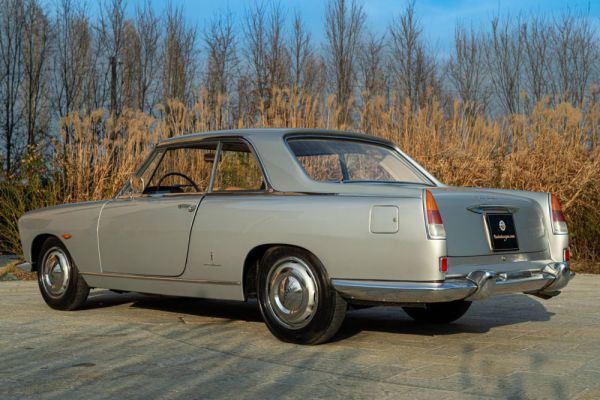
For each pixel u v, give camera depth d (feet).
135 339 16.30
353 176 17.12
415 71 93.20
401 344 15.79
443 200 14.61
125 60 91.56
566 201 35.45
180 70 91.15
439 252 13.70
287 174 16.12
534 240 16.24
